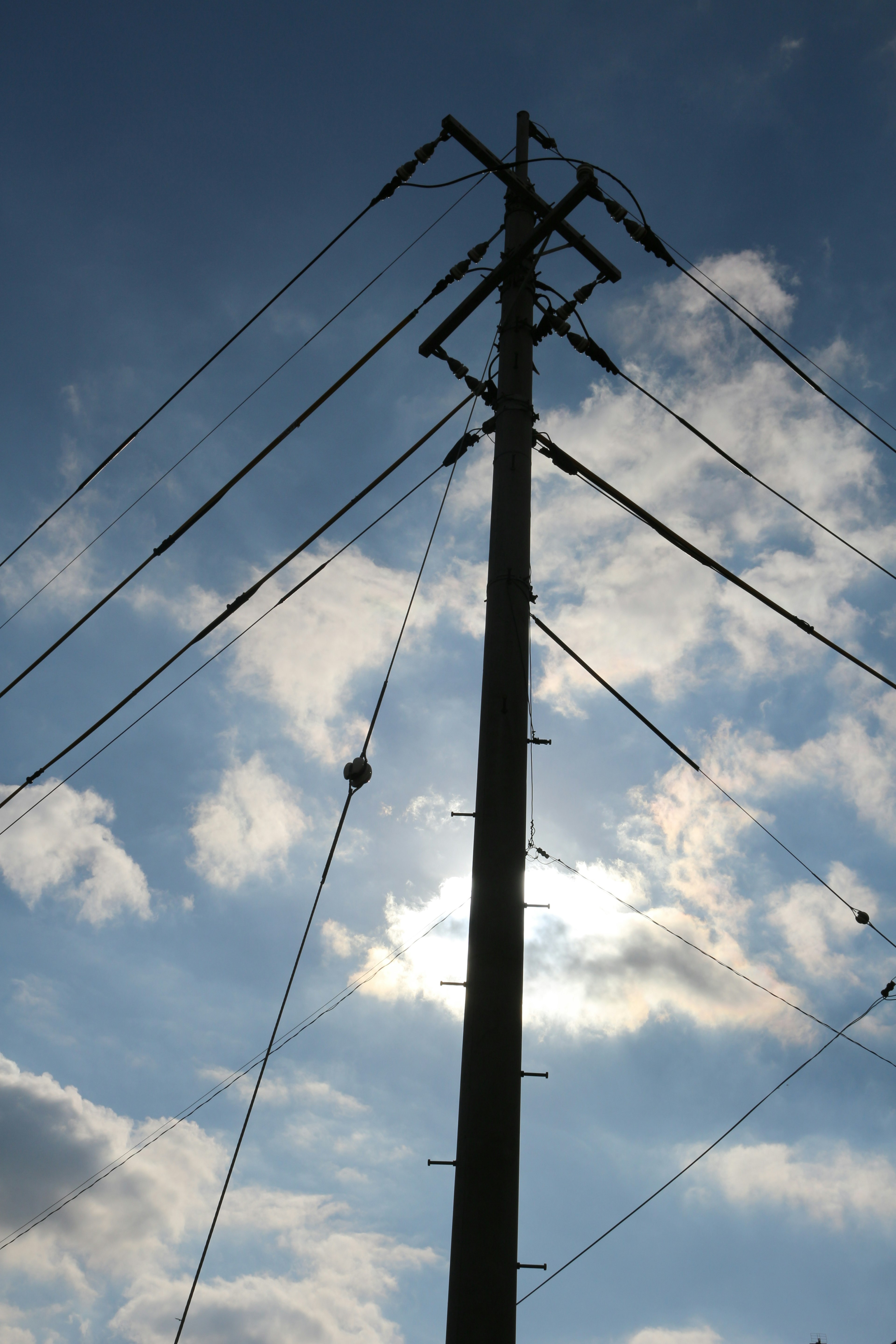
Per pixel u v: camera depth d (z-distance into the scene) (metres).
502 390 9.62
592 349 10.30
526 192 10.52
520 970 7.25
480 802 7.85
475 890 7.52
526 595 8.62
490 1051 6.91
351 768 9.82
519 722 8.08
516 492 9.04
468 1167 6.64
